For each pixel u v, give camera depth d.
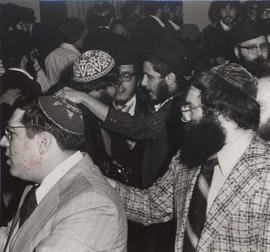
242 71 1.57
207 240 1.54
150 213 1.80
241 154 1.55
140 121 2.25
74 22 2.45
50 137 1.40
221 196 1.53
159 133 2.27
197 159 1.59
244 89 1.53
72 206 1.35
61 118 1.41
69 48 2.41
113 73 2.27
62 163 1.43
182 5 2.43
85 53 2.31
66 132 1.40
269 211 1.48
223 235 1.53
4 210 2.47
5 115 2.33
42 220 1.38
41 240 1.35
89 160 1.47
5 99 2.31
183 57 2.32
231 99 1.52
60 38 2.42
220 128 1.55
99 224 1.34
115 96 2.30
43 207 1.39
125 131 2.24
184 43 2.36
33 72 2.41
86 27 2.46
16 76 2.36
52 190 1.40
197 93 1.56
